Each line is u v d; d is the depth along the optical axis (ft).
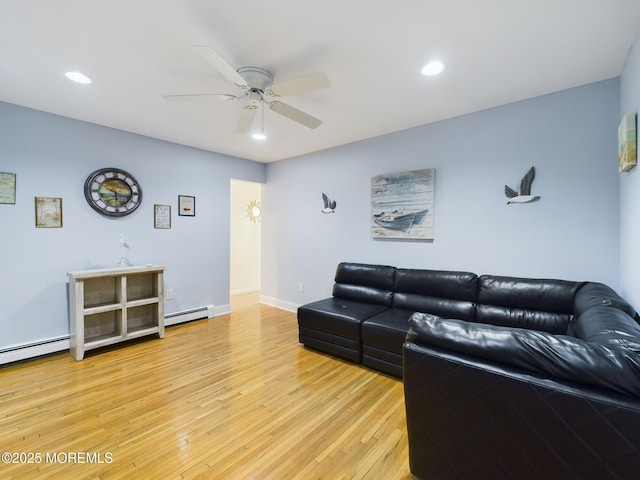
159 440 5.80
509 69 6.99
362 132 11.44
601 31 5.60
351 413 6.72
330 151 13.51
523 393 3.53
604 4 4.90
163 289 11.51
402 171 11.21
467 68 6.93
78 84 7.66
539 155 8.49
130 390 7.63
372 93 8.17
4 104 8.81
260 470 5.09
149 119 10.11
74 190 10.18
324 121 10.28
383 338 8.56
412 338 4.56
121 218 11.35
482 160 9.45
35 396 7.32
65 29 5.49
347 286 11.85
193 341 11.12
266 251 16.67
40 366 8.95
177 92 8.10
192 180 13.46
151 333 11.16
